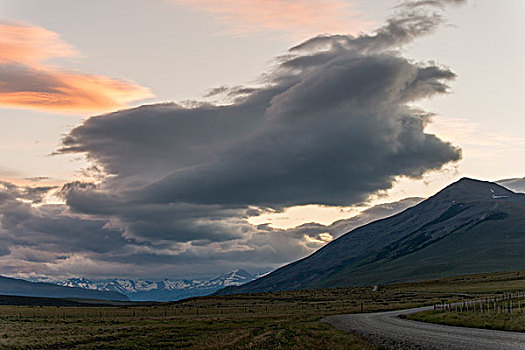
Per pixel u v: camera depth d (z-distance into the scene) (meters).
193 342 65.81
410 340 52.38
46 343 63.03
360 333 64.94
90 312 144.62
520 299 93.69
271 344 56.12
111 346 62.25
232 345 57.47
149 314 141.12
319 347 52.62
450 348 44.03
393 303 174.75
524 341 44.94
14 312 132.00
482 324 62.66
